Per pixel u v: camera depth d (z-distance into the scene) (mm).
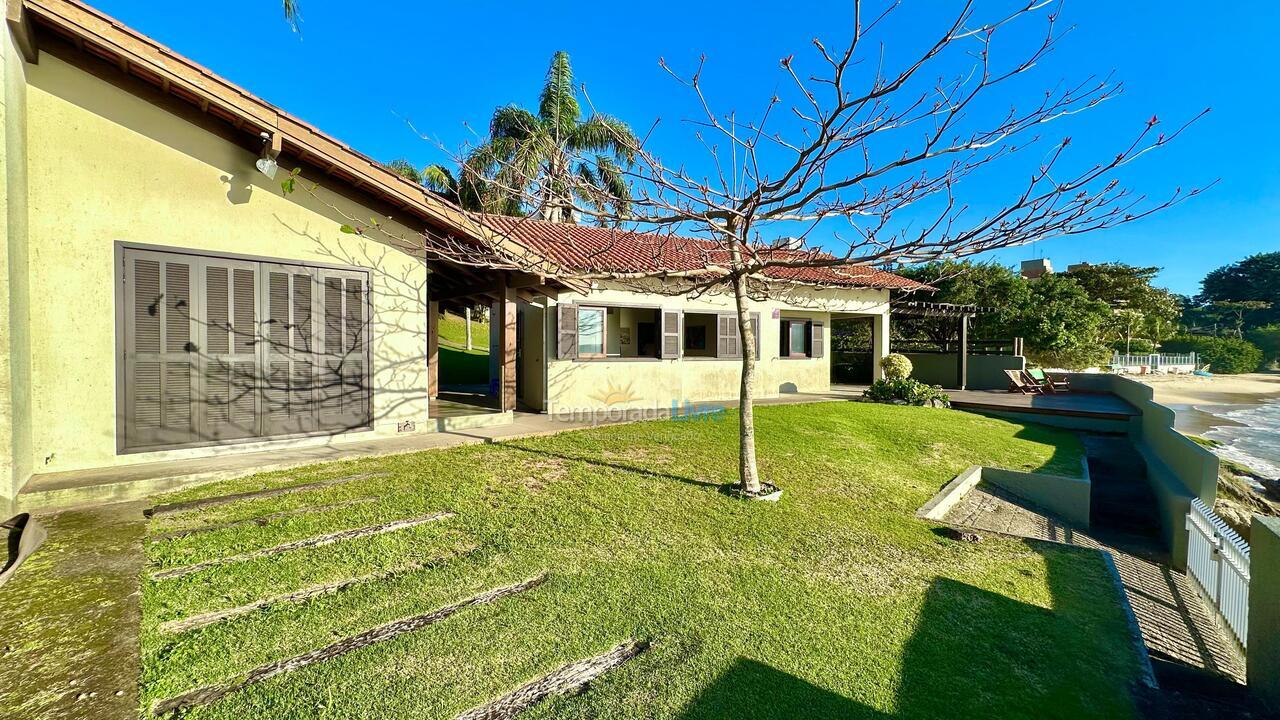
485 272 9594
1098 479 9797
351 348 7363
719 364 13422
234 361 6477
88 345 5625
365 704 2607
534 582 3939
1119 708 3117
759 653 3281
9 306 4594
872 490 6906
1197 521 6676
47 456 5410
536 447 7504
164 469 5598
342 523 4621
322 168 7020
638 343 13141
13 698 2408
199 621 3191
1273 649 3443
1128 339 39062
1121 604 4449
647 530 4992
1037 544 5684
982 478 8523
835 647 3424
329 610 3391
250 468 5781
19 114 4988
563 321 10953
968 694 3082
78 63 5582
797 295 15180
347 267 7309
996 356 19766
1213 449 16734
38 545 4035
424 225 7926
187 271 6172
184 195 6156
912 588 4379
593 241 12312
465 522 4848
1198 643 5035
